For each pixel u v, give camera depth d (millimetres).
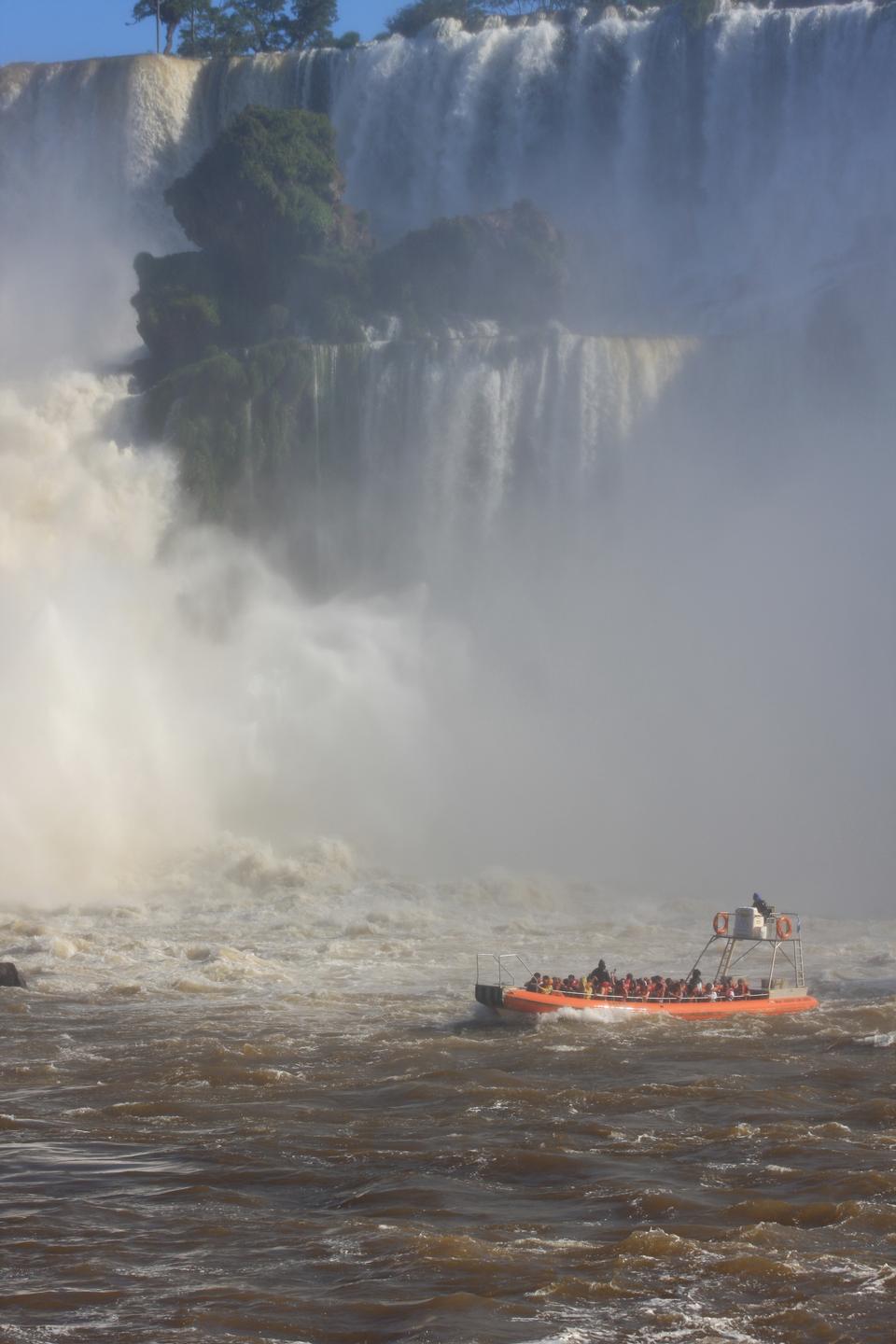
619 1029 58219
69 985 68062
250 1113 45812
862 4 167250
